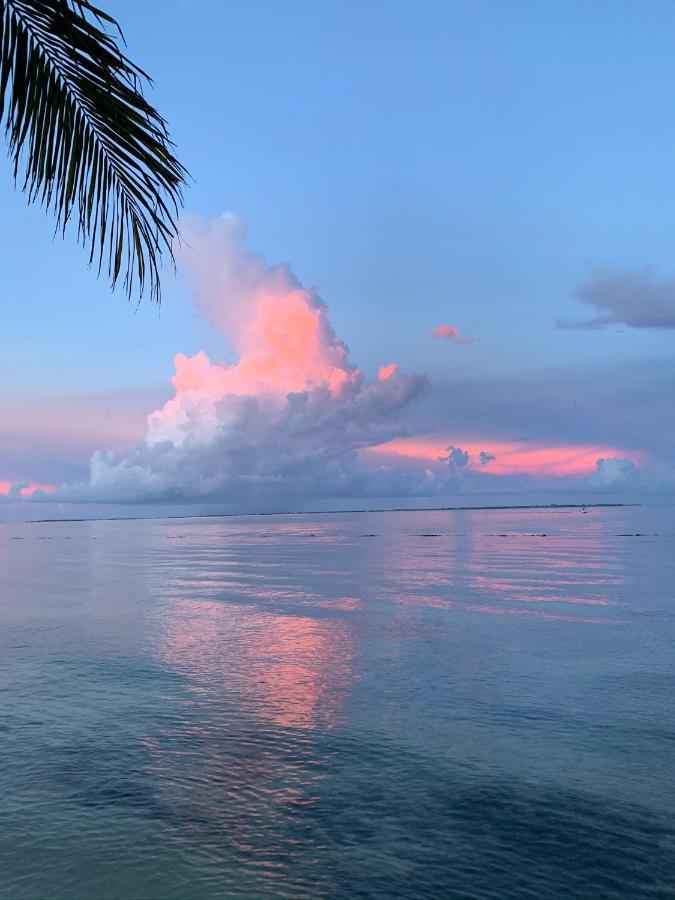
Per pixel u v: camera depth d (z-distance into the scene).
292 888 6.20
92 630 20.19
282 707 11.93
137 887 6.22
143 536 128.00
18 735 10.52
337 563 47.97
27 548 86.69
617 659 15.55
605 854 6.82
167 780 8.72
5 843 7.08
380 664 15.20
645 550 58.31
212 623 21.23
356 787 8.46
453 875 6.43
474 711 11.64
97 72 4.93
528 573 38.12
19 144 4.94
